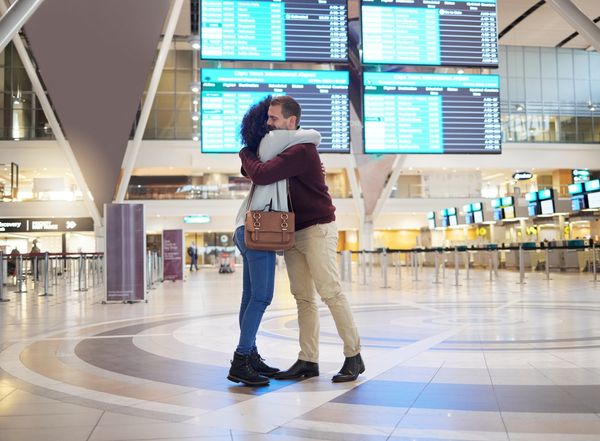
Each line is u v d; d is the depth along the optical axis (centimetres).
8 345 546
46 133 3491
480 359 436
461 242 3009
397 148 1458
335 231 386
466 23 1430
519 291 1235
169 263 1994
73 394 335
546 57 4044
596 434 247
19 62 3509
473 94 1484
